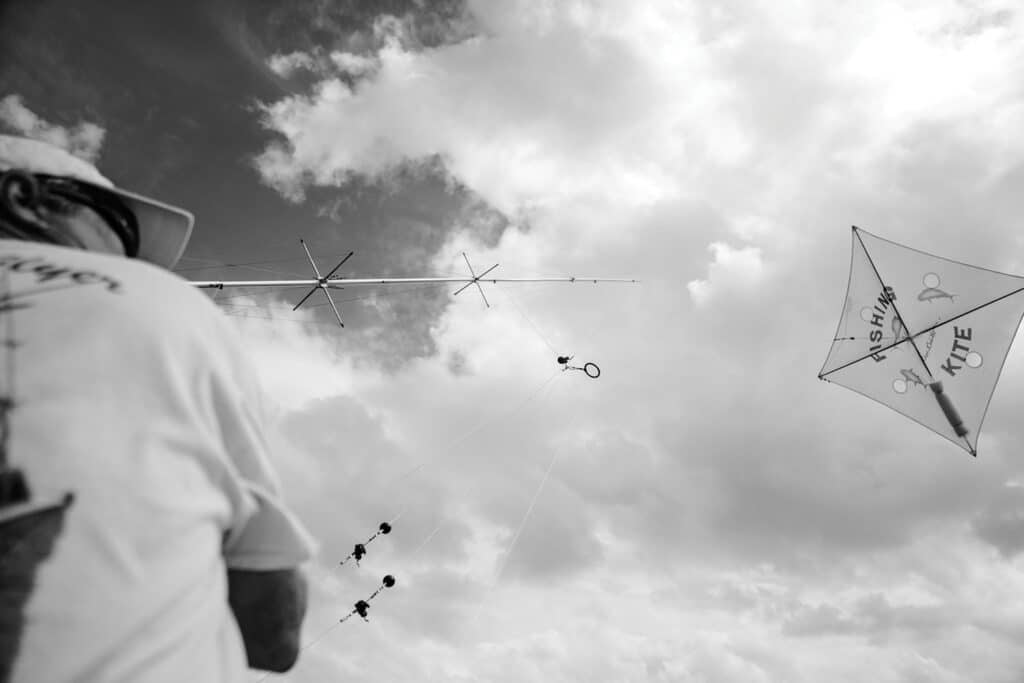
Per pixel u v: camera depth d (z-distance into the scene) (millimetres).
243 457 889
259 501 904
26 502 628
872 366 10055
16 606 590
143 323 812
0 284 800
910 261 10000
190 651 704
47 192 1001
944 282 9641
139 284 885
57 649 590
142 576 667
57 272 843
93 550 644
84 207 1039
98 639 612
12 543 614
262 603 953
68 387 711
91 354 749
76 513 648
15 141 1036
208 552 776
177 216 1122
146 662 640
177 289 937
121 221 1091
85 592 623
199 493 784
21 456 646
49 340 744
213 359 875
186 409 796
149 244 1134
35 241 958
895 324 9883
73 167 1062
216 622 777
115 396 741
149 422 751
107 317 790
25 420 670
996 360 9000
